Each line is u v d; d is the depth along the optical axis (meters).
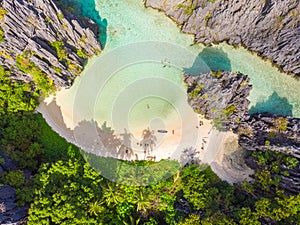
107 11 52.59
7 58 45.06
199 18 50.50
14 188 41.12
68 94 50.88
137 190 46.25
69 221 39.00
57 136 49.62
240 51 52.62
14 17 41.50
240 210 42.56
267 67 52.34
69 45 48.47
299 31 48.06
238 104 48.88
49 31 44.78
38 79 47.53
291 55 50.03
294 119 47.84
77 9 52.03
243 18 49.22
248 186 46.09
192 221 41.91
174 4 50.91
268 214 41.22
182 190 47.56
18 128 46.94
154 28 52.62
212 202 45.06
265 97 51.84
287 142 46.88
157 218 45.47
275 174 45.41
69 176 43.19
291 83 52.19
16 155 45.12
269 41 50.38
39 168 44.38
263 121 48.50
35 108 49.81
